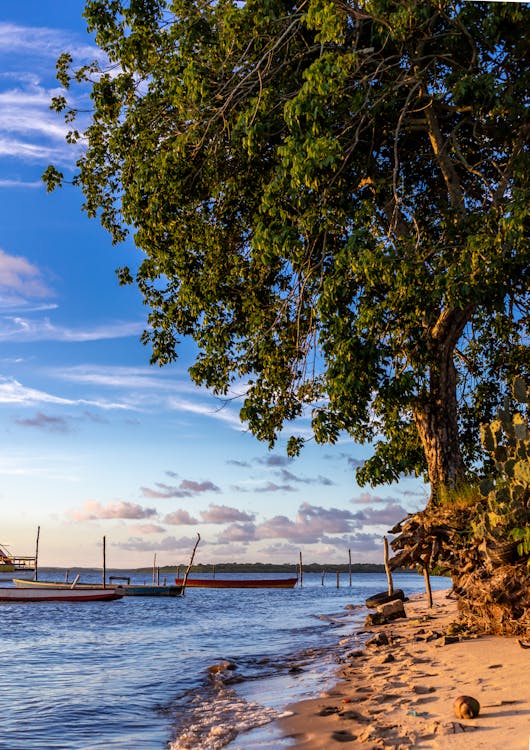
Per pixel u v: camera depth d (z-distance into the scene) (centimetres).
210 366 1677
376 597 2256
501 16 1211
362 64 1245
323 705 759
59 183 1750
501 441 1091
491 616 1093
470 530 1212
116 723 877
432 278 1265
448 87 1328
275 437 1675
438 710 620
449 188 1426
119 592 5903
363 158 1466
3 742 771
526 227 1228
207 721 790
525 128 1346
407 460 1714
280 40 1266
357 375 1301
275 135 1452
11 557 8700
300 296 1443
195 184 1545
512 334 1841
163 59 1552
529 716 546
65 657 1820
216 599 5697
